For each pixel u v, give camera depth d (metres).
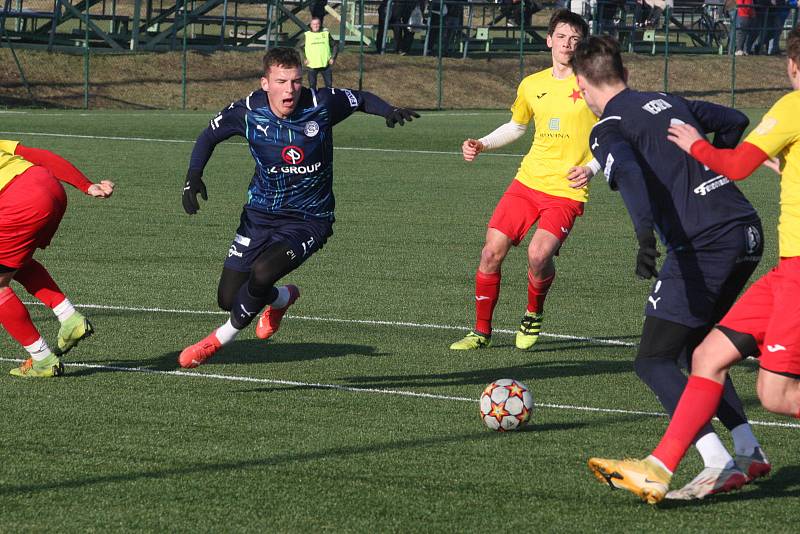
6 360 21.62
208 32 129.00
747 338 14.00
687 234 14.88
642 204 13.78
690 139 14.16
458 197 47.75
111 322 25.08
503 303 28.27
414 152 65.56
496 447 16.50
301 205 20.05
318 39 85.81
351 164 59.22
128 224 39.44
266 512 13.60
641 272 13.62
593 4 112.94
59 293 20.98
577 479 15.07
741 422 14.80
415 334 24.73
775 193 50.31
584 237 38.28
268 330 21.33
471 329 25.38
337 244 36.16
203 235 37.47
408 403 19.08
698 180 14.91
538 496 14.35
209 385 20.02
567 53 23.47
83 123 76.56
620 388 20.38
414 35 117.25
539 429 17.55
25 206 19.33
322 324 25.45
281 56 19.11
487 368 21.86
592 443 16.81
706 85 110.88
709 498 14.42
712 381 13.94
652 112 15.08
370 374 21.12
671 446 13.73
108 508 13.68
